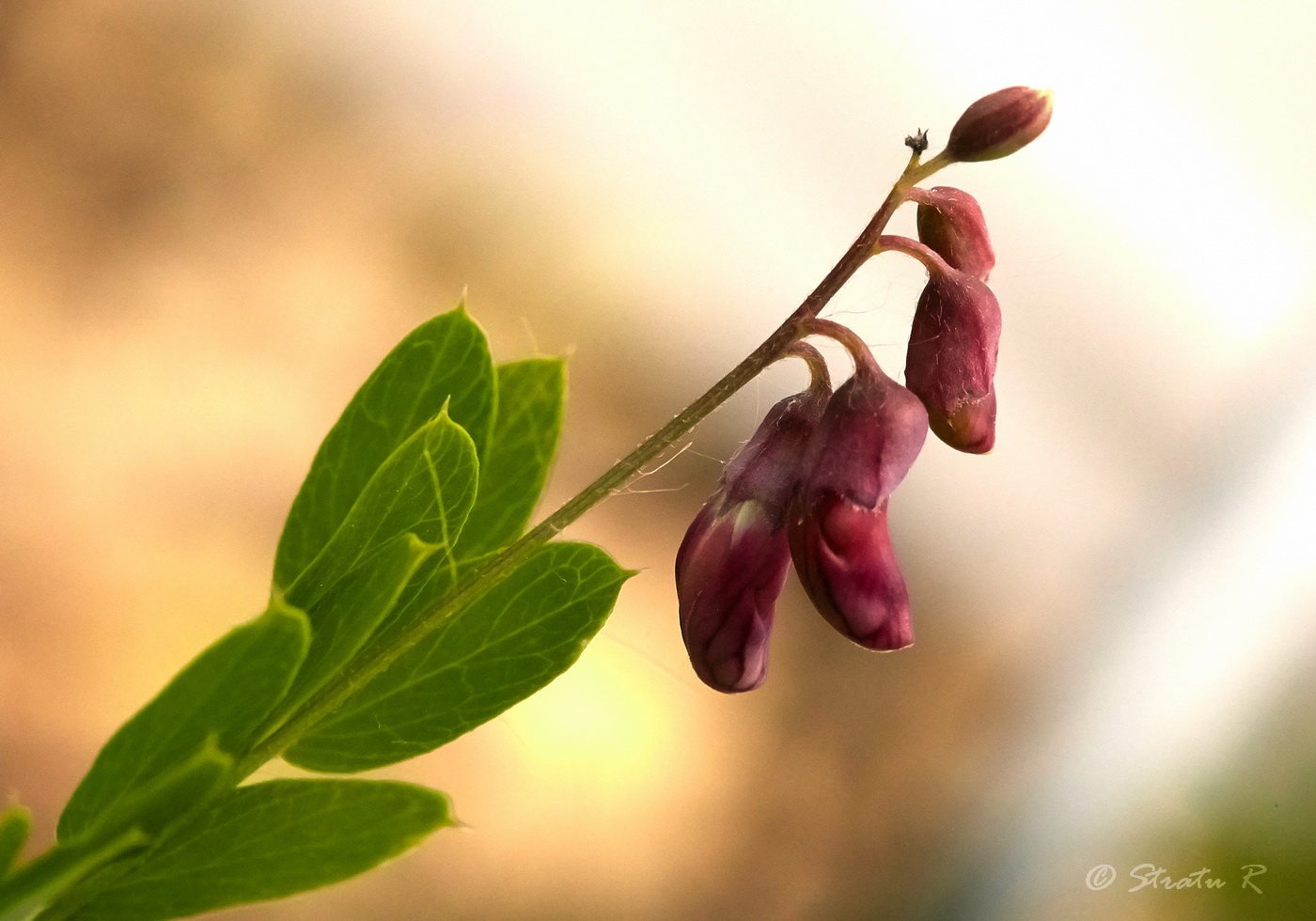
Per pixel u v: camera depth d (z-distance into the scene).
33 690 0.33
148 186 0.38
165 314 0.37
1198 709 0.38
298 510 0.19
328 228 0.39
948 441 0.18
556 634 0.18
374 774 0.33
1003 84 0.39
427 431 0.18
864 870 0.38
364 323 0.39
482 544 0.19
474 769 0.34
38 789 0.32
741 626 0.18
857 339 0.18
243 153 0.39
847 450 0.18
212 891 0.18
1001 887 0.38
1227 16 0.37
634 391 0.39
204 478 0.36
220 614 0.35
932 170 0.18
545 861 0.34
